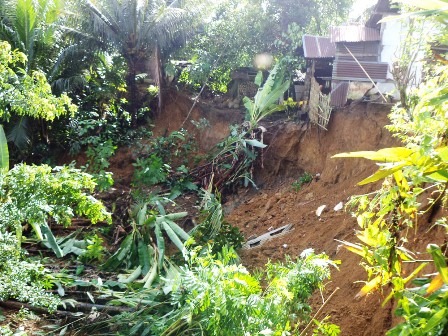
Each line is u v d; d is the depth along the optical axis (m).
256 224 12.08
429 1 2.62
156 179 14.30
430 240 5.60
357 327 6.31
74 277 8.84
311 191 12.06
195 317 5.78
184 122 17.42
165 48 17.16
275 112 16.03
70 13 15.83
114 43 16.33
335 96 12.80
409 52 8.42
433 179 2.80
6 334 6.41
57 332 7.51
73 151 15.70
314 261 5.37
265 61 17.95
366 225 3.86
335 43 12.82
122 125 17.08
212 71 17.94
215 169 14.95
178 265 9.48
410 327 2.62
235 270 5.12
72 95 16.47
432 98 2.75
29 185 6.03
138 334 7.11
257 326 4.75
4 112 7.46
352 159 11.28
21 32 14.35
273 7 18.30
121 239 10.85
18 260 6.46
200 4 16.89
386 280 3.27
